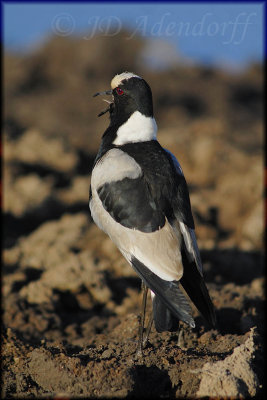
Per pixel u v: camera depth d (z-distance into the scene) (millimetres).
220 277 12531
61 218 16047
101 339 9094
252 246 14797
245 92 40844
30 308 10805
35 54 41781
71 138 23828
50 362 7340
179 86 38594
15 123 29578
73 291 11344
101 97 35969
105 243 13047
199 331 8906
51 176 18859
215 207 17031
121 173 7863
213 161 19312
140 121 8492
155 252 7461
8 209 16469
